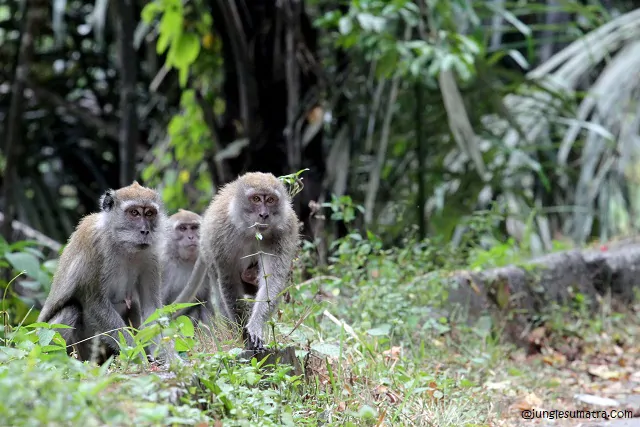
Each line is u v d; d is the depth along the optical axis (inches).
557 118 719.7
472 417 346.0
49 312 368.8
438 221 649.6
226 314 366.9
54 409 205.8
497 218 613.3
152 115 894.4
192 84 645.3
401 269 477.4
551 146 700.7
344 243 449.1
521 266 526.9
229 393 274.2
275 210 358.0
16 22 858.8
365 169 662.5
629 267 579.2
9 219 677.9
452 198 685.3
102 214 362.6
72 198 929.5
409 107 680.4
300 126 573.0
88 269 358.6
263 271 357.4
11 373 233.9
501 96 698.8
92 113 866.1
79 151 875.4
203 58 625.6
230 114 595.8
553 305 519.2
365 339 381.7
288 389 309.0
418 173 638.5
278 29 574.9
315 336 361.4
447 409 341.7
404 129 681.6
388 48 563.8
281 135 577.0
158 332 286.2
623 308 560.7
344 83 653.9
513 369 431.8
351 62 663.8
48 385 218.8
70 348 364.2
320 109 592.4
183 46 593.6
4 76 868.6
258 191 356.8
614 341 518.3
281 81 575.5
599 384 440.1
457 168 704.4
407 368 377.4
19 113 694.5
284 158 575.5
